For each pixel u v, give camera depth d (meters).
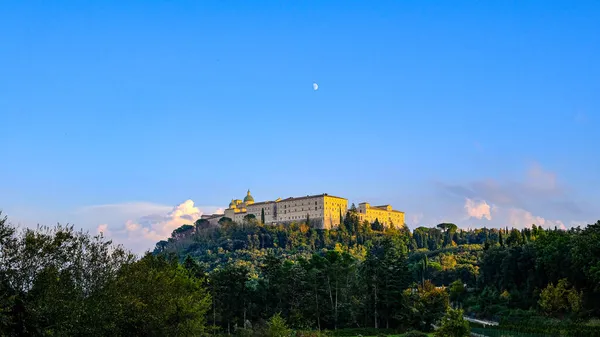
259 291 146.75
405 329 134.00
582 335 89.12
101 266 60.12
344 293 146.88
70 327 51.69
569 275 127.06
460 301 174.88
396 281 140.12
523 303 143.75
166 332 75.69
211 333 120.75
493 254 167.75
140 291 68.44
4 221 52.12
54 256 54.53
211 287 132.12
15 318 48.88
